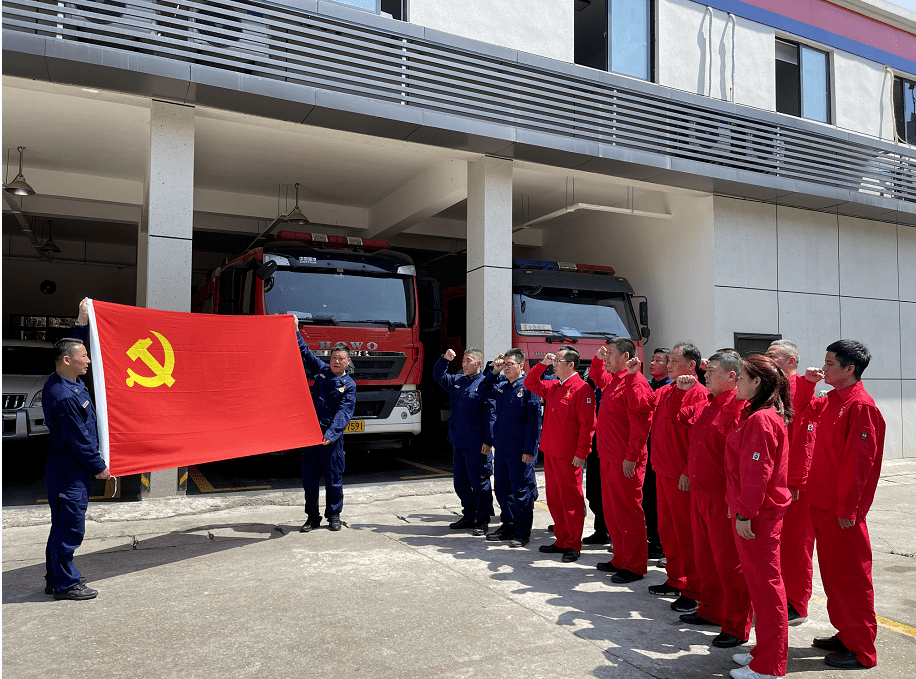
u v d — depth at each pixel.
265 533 6.46
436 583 5.05
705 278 11.41
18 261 18.48
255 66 7.67
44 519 6.67
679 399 4.71
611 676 3.60
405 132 8.67
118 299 19.41
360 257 9.59
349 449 9.36
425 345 13.09
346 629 4.16
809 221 12.26
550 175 11.79
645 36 11.40
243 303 9.45
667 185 10.84
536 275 10.61
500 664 3.71
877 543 6.63
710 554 4.27
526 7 9.97
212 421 5.71
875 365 12.84
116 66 6.87
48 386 4.64
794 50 12.84
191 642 3.94
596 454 6.42
